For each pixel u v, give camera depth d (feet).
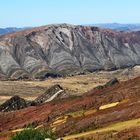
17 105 497.05
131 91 339.98
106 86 467.52
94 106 333.21
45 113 369.71
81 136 202.39
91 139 185.47
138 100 287.48
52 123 317.22
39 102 507.71
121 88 385.91
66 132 245.86
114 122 230.89
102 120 241.96
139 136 166.50
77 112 328.49
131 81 407.23
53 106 393.70
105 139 176.86
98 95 394.52
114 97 336.08
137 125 191.93
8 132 342.44
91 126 238.48
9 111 468.34
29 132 188.75
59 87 540.93
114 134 180.86
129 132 174.91
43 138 188.44
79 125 247.50
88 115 290.56
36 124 342.64
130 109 246.06
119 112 245.45
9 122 390.42
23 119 383.45
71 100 400.88
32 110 407.64
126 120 227.40
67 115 327.67
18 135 188.85
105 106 318.45
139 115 228.63
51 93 530.27
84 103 350.02
